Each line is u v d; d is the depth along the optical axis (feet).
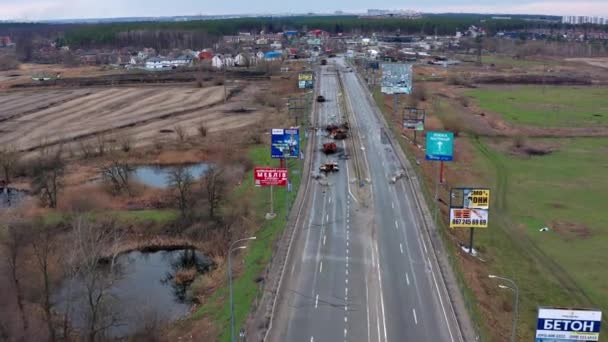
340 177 393.91
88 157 469.16
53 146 503.20
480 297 235.81
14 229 269.85
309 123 564.71
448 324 209.26
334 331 205.05
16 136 546.26
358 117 596.29
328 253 272.10
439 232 296.10
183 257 298.76
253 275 251.19
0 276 246.88
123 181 382.42
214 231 315.37
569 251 298.76
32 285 246.68
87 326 216.13
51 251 266.77
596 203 371.97
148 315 226.17
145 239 314.76
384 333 203.51
